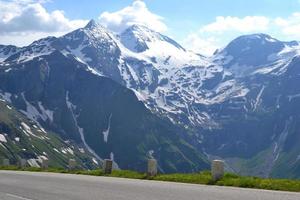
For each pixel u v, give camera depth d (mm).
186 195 23375
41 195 24281
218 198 21953
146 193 24547
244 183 28875
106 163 43812
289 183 27438
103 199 22016
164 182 32688
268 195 23141
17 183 32375
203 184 30938
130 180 35062
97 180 35062
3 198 22969
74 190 26781
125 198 22297
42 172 49312
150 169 37625
